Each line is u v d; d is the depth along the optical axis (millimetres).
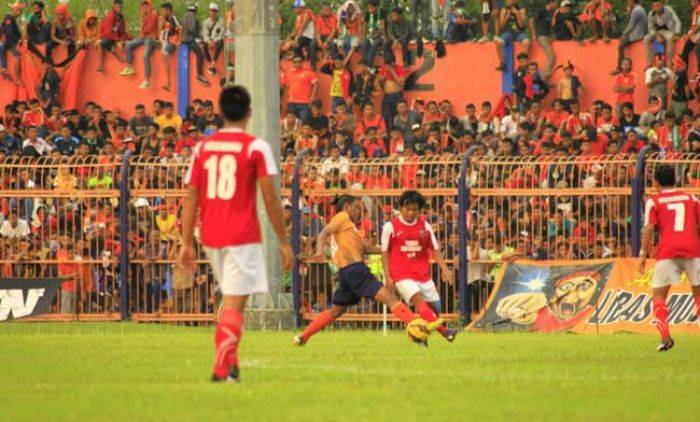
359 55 106000
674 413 32938
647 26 101375
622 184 73188
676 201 53844
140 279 78438
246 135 36750
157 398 34531
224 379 37500
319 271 76562
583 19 103562
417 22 108250
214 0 124062
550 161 74250
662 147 93750
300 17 106812
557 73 102938
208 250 36969
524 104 100375
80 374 41625
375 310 76125
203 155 36750
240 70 72312
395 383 38781
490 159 75312
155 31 111312
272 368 43500
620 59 101438
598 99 102375
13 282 76000
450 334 54938
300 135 97625
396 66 105625
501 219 74500
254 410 32312
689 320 67312
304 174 77750
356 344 57125
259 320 71812
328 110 106375
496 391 37031
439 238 75250
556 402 34750
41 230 79125
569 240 73750
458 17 106125
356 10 107625
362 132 101938
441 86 105625
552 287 71000
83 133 103250
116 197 78562
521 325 70875
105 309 78375
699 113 98125
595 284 70062
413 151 94688
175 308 77938
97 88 111375
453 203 75375
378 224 75500
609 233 73312
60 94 111062
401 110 102062
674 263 53594
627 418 31906
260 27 71625
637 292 69000
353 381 39281
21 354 49844
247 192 36562
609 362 47719
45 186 83438
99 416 31516
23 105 106375
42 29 111625
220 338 37062
